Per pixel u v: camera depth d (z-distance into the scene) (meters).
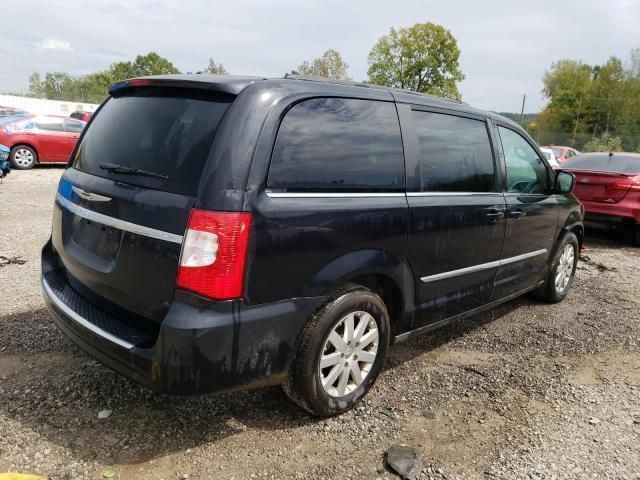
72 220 3.02
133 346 2.44
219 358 2.39
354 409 3.17
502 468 2.69
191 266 2.34
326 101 2.84
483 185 3.88
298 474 2.56
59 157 14.86
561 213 5.00
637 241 8.43
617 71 56.34
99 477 2.44
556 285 5.32
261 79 2.71
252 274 2.43
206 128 2.51
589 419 3.20
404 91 3.46
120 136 2.92
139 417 2.92
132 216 2.56
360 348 3.06
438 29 43.88
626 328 4.79
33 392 3.09
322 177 2.74
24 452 2.57
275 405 3.14
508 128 4.32
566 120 64.75
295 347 2.70
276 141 2.56
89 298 2.90
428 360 3.93
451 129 3.65
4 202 9.20
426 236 3.29
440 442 2.89
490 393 3.47
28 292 4.70
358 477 2.56
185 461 2.60
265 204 2.46
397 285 3.19
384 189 3.07
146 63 92.12
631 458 2.82
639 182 8.11
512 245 4.23
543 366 3.93
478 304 4.04
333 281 2.76
